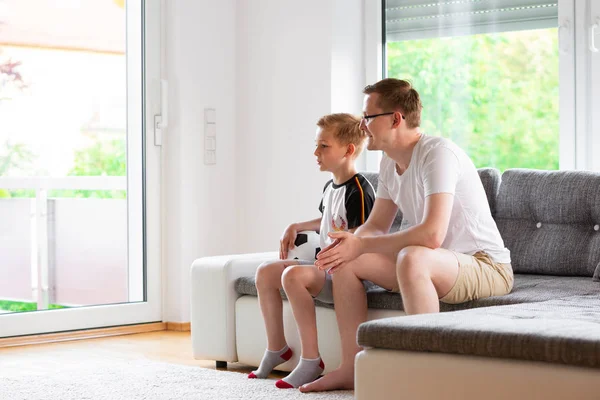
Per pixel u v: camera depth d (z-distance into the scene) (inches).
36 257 175.9
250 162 196.7
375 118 116.8
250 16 196.4
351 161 130.0
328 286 124.2
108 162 186.2
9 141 172.7
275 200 193.5
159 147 191.3
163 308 191.8
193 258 191.5
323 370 124.0
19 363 148.6
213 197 195.6
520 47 172.1
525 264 135.3
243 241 197.6
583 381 68.4
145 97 189.9
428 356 77.2
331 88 184.4
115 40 187.0
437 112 183.9
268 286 128.3
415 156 115.3
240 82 198.4
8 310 171.9
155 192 190.7
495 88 175.8
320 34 185.5
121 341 173.8
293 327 130.3
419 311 104.3
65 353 159.2
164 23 191.3
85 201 182.7
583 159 162.6
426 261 106.0
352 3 188.4
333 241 115.4
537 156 169.9
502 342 72.8
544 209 135.6
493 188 142.1
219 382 125.5
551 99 167.6
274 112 193.2
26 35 174.9
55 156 178.9
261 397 114.2
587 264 129.4
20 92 174.1
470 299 112.7
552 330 72.6
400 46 188.9
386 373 79.5
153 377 130.1
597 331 72.1
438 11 183.3
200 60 193.5
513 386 72.0
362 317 117.7
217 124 196.1
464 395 74.7
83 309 179.6
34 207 175.9
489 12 176.4
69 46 180.7
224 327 139.7
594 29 159.6
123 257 187.8
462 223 116.5
